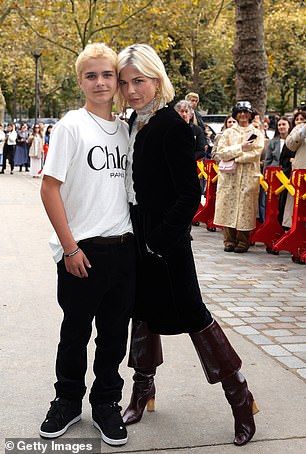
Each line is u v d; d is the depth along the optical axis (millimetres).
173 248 3148
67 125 3137
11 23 26016
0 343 4641
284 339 4945
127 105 3326
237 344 4785
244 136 8453
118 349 3363
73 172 3170
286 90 41406
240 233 8625
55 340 4730
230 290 6531
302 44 35219
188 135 3047
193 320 3260
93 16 20750
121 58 3178
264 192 9203
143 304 3328
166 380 4059
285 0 32812
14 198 14312
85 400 3742
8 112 59750
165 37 24516
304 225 8094
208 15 31406
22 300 5809
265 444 3273
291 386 4012
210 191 10844
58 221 3119
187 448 3225
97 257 3180
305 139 8094
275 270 7590
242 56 11422
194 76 34438
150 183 3113
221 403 3750
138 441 3287
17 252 8102
